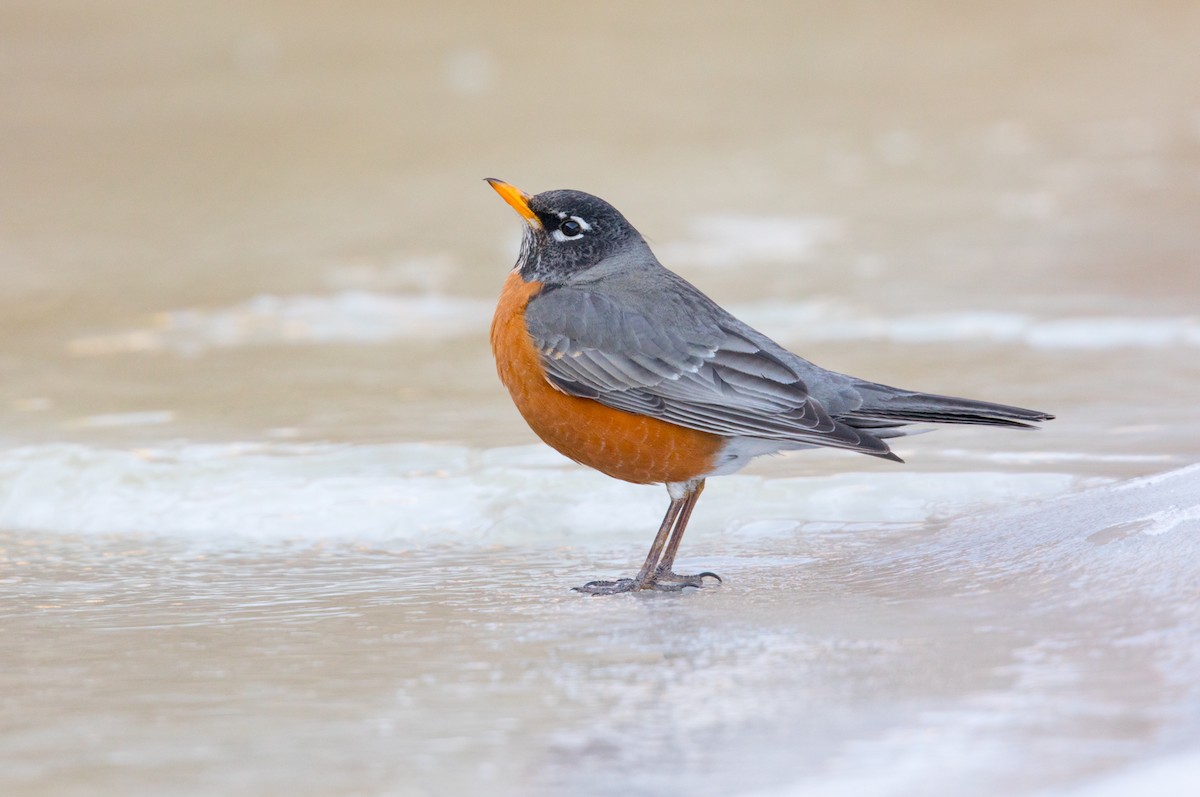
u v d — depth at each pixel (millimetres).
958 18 46875
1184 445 12453
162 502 12086
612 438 10297
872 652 7746
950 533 10336
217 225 25016
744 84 38250
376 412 14656
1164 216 24109
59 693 7617
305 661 8109
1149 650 7395
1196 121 32812
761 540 10891
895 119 34000
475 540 11344
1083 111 34438
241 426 14117
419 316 19375
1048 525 9859
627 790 6109
